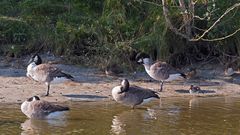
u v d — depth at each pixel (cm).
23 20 2511
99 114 1653
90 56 2389
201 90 2098
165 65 2072
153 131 1466
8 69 2227
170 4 2442
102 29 2427
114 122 1556
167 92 2048
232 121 1602
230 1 2436
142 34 2441
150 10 2481
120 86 1761
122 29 2427
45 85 2020
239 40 2448
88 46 2406
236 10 2417
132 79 2219
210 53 2492
